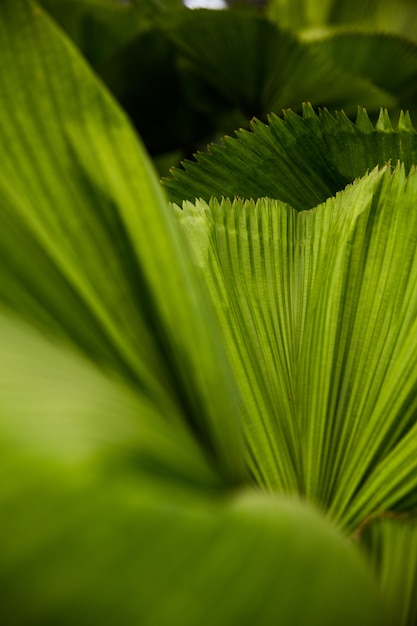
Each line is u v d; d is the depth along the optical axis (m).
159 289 1.00
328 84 2.70
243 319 1.28
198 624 0.75
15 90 1.03
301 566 0.85
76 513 0.72
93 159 1.02
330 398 1.24
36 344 0.92
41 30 1.02
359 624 0.91
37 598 0.71
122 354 0.99
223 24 2.58
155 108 3.42
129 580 0.73
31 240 1.00
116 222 1.01
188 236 1.29
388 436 1.20
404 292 1.24
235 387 1.10
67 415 0.78
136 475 0.79
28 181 1.02
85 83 1.02
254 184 1.58
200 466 0.92
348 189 1.33
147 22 3.35
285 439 1.22
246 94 3.01
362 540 1.10
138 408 0.92
